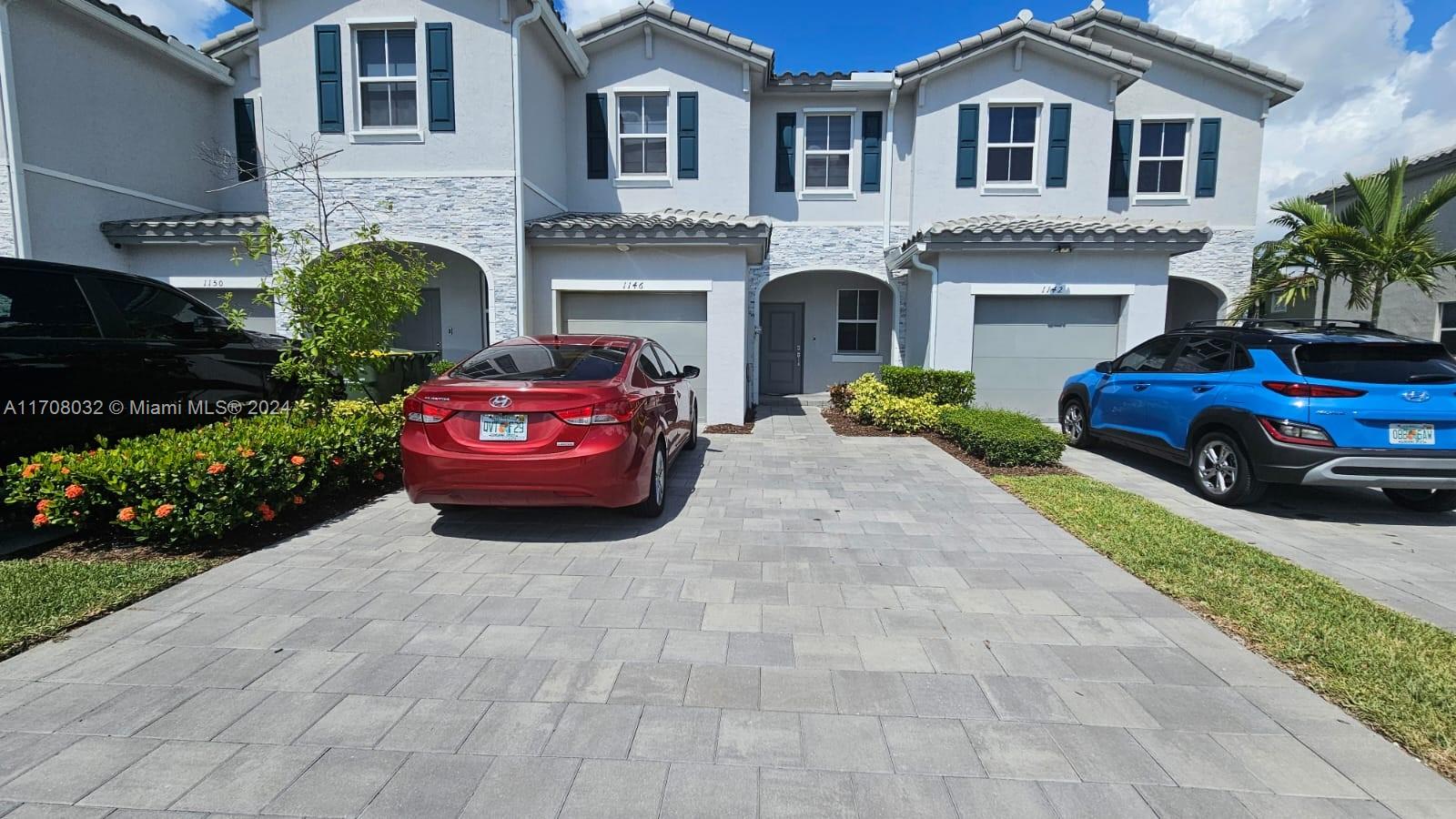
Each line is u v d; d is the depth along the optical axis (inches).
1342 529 217.9
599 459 184.2
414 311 275.3
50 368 198.4
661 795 88.1
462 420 187.3
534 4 377.7
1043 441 292.7
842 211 512.7
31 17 370.6
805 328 573.3
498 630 135.5
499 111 381.1
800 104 507.5
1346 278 427.2
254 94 489.4
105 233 406.0
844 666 122.4
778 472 286.7
